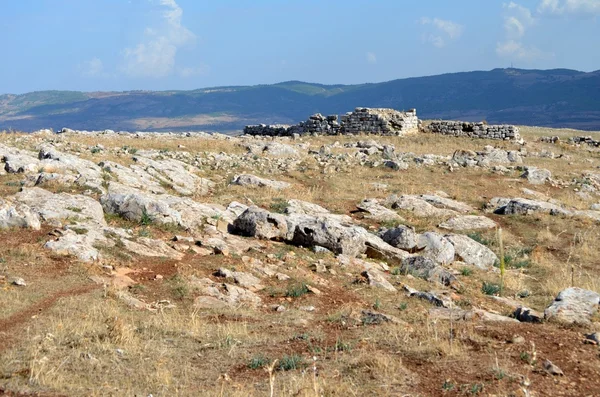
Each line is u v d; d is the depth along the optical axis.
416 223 28.25
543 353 11.98
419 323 14.72
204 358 12.20
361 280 19.09
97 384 10.62
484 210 31.61
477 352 12.08
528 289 21.20
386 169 38.31
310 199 30.31
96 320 13.48
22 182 23.84
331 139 52.25
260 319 15.14
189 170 32.62
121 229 20.38
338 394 10.40
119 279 16.62
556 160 46.31
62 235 18.53
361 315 15.36
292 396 10.33
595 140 56.97
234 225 23.27
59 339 12.22
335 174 36.28
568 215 30.44
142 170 29.62
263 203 28.23
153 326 13.68
